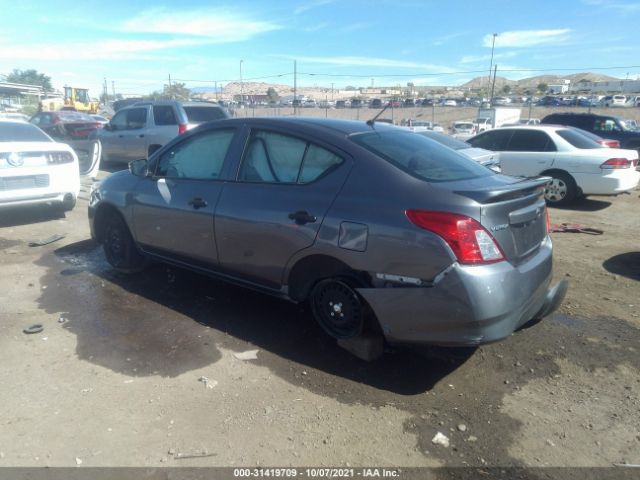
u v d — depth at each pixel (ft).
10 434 9.55
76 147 34.88
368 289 11.10
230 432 9.75
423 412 10.44
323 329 12.67
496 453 9.30
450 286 10.14
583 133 35.83
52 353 12.46
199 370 11.84
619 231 26.08
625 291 16.92
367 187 11.49
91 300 15.66
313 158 12.56
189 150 15.39
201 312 14.93
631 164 32.58
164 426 9.88
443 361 12.37
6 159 22.45
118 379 11.43
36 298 15.75
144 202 16.01
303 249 12.12
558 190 33.35
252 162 13.71
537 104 192.44
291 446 9.40
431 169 12.00
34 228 24.08
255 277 13.56
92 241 22.03
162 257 16.17
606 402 10.80
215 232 14.01
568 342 13.29
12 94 195.52
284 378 11.58
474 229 10.14
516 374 11.85
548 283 12.21
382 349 12.34
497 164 31.24
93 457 9.03
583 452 9.34
